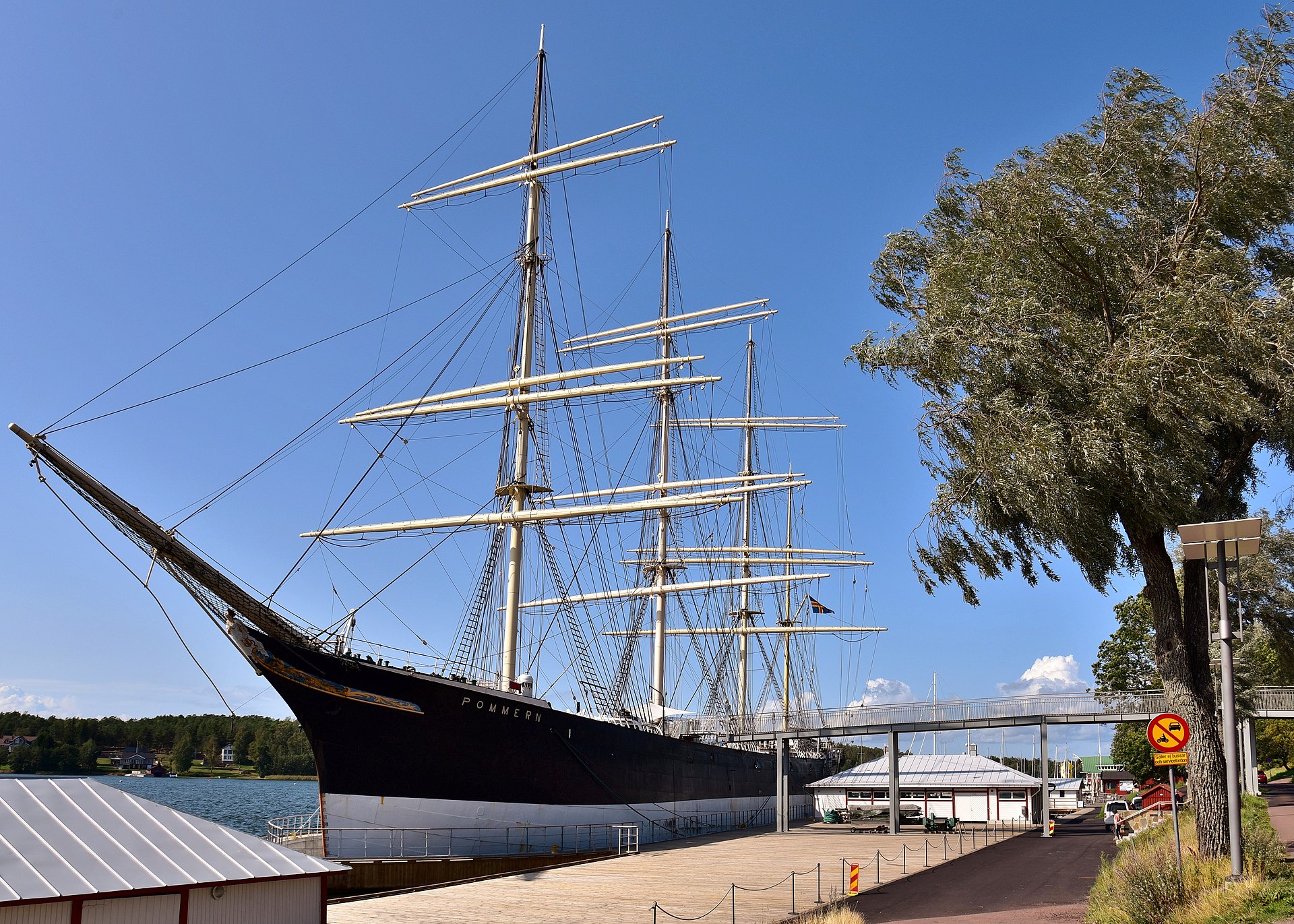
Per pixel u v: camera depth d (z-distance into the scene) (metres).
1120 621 68.75
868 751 131.38
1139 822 44.41
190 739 162.50
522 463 49.38
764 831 56.97
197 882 14.17
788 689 88.38
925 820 56.81
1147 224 24.92
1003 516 24.80
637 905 25.39
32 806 14.38
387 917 23.33
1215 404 21.52
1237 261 22.92
